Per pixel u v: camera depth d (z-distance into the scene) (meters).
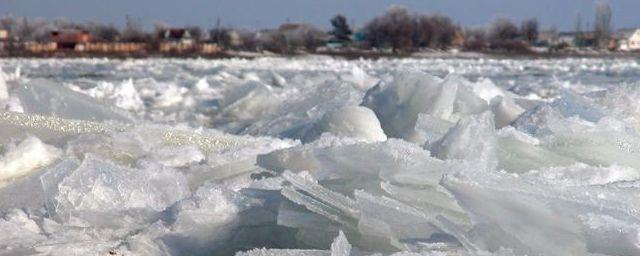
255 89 23.92
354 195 6.86
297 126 15.01
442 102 12.89
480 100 13.85
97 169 8.63
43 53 168.62
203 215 7.56
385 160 7.16
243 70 74.25
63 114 15.47
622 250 5.87
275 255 6.46
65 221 8.16
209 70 74.69
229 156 10.45
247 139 12.18
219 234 7.45
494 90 19.59
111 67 85.50
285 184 8.09
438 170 6.80
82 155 11.39
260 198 7.65
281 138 14.03
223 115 23.95
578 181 7.91
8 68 74.75
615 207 6.09
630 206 6.19
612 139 9.40
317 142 8.55
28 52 171.38
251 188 7.92
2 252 7.35
